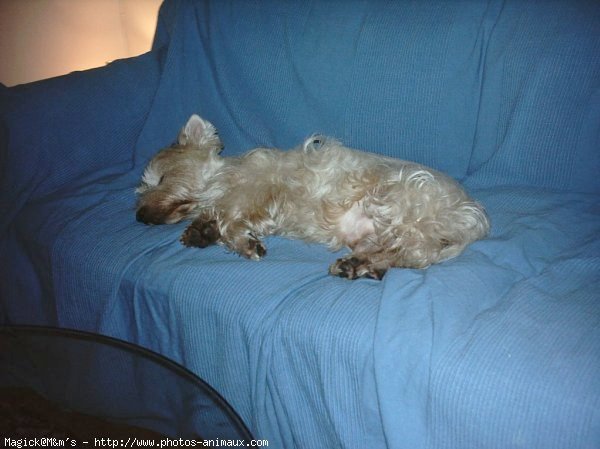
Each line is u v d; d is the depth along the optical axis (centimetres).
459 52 86
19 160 94
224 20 103
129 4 143
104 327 80
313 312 63
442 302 60
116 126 105
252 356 65
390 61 90
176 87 107
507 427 50
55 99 98
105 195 95
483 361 53
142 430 55
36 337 59
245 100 103
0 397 59
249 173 93
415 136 91
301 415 65
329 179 89
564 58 78
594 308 58
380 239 76
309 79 96
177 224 92
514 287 63
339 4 95
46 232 88
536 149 82
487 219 77
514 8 83
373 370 58
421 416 55
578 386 49
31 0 127
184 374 52
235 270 73
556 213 76
